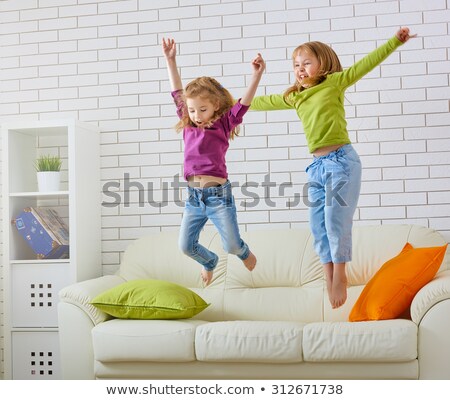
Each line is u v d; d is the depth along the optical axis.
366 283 4.31
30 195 4.86
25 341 4.74
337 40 4.82
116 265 5.05
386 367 3.64
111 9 5.17
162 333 3.88
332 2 4.84
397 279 3.88
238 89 4.95
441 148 4.67
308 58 3.59
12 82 5.30
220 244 4.64
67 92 5.21
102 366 4.00
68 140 4.77
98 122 5.15
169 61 3.57
